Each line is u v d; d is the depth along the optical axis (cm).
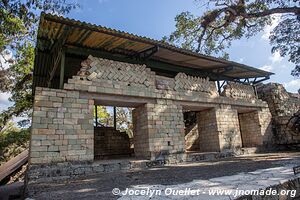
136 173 701
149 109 934
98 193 447
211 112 1195
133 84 907
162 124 953
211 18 1373
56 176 664
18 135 1645
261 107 1427
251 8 1324
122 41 838
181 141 986
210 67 1221
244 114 1478
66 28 706
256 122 1395
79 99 776
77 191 484
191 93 1087
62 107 733
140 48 918
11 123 1891
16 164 1233
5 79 1622
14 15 835
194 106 1123
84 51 885
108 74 854
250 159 923
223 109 1209
